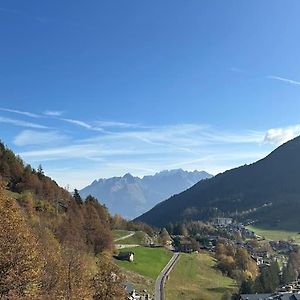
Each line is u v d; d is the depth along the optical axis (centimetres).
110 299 7150
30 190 16675
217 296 17125
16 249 4116
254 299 16350
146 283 16225
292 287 18600
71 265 5875
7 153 18225
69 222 14275
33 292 4228
